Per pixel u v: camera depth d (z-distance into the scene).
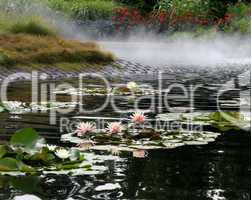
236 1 24.31
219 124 5.29
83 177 3.38
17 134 3.76
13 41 12.01
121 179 3.36
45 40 12.82
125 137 4.59
